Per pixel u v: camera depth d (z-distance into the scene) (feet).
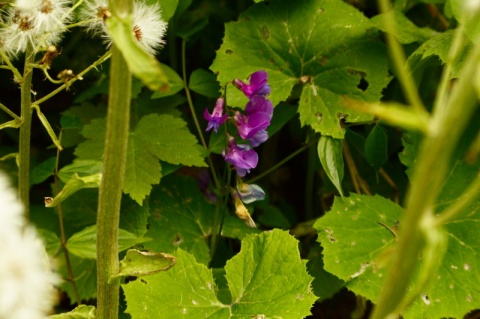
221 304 2.51
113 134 2.24
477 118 2.70
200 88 2.79
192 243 2.73
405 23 2.80
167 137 2.69
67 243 2.52
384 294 2.18
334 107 2.71
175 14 2.85
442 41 2.61
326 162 2.69
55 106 3.12
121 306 2.67
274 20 2.79
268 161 3.04
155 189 2.77
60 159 2.97
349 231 2.64
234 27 2.79
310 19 2.78
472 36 2.45
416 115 2.06
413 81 2.82
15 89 3.10
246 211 2.59
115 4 2.17
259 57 2.77
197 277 2.52
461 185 2.69
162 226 2.73
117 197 2.29
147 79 2.14
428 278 2.07
